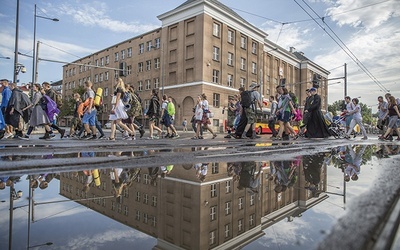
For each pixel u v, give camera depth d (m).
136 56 42.78
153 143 7.02
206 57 32.84
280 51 47.81
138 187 1.91
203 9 32.47
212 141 8.10
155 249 0.88
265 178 2.24
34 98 9.20
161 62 37.28
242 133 10.14
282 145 6.27
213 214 1.32
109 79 49.44
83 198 1.60
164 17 36.31
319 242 0.86
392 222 1.01
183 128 31.56
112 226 1.12
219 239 0.98
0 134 9.28
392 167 2.68
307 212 1.26
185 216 1.29
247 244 0.93
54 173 2.41
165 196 1.68
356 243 0.83
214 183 2.05
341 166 2.87
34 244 0.90
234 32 36.78
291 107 9.45
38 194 1.68
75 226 1.11
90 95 9.65
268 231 1.05
